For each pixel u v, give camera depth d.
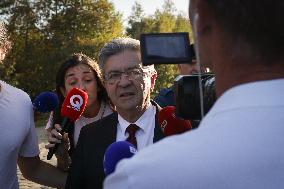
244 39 1.10
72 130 3.83
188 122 2.83
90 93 3.89
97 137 2.98
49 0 38.12
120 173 1.10
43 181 3.59
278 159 1.02
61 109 3.61
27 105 3.34
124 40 2.97
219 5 1.11
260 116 1.06
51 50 36.97
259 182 1.02
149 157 1.09
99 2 39.59
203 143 1.06
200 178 1.03
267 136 1.04
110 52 2.94
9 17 37.72
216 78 1.18
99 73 3.94
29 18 37.72
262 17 1.07
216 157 1.04
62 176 3.62
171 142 1.10
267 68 1.10
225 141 1.05
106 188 1.17
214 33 1.15
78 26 38.75
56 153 3.62
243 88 1.10
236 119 1.07
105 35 39.78
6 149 3.14
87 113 3.93
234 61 1.12
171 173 1.04
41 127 19.50
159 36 1.48
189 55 1.46
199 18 1.18
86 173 2.92
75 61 3.96
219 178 1.02
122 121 2.98
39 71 36.75
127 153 1.93
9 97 3.22
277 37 1.07
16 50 36.44
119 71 2.89
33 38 37.53
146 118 2.98
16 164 3.29
